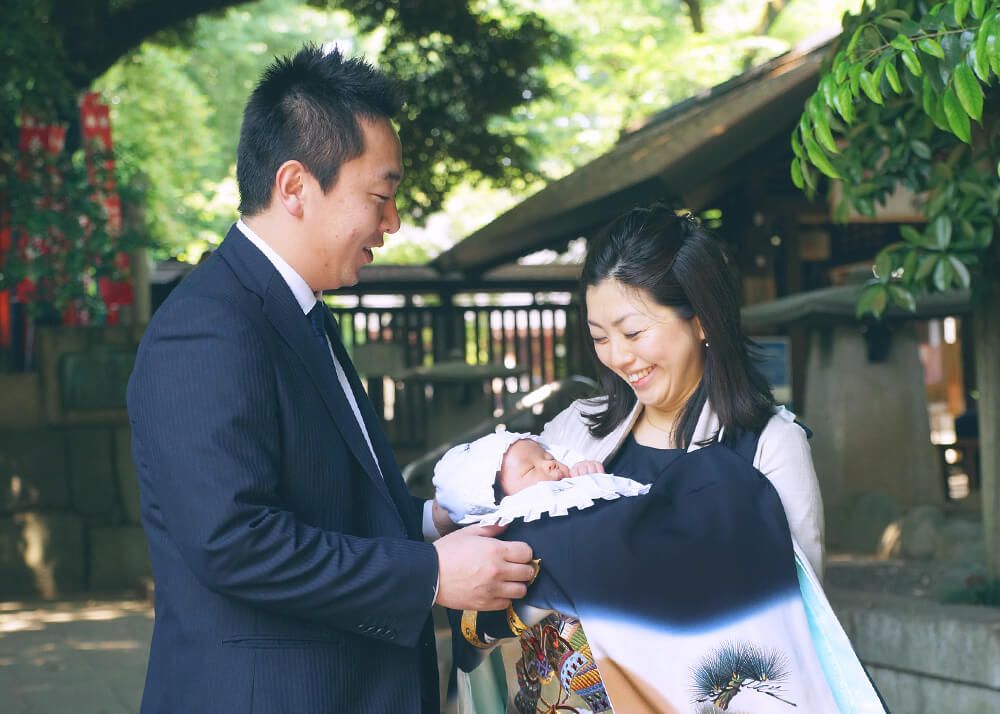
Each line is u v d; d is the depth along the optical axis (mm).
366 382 13078
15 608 8406
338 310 13594
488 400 10766
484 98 12945
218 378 2170
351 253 2377
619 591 2340
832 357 8883
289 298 2326
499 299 17312
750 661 2303
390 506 2402
